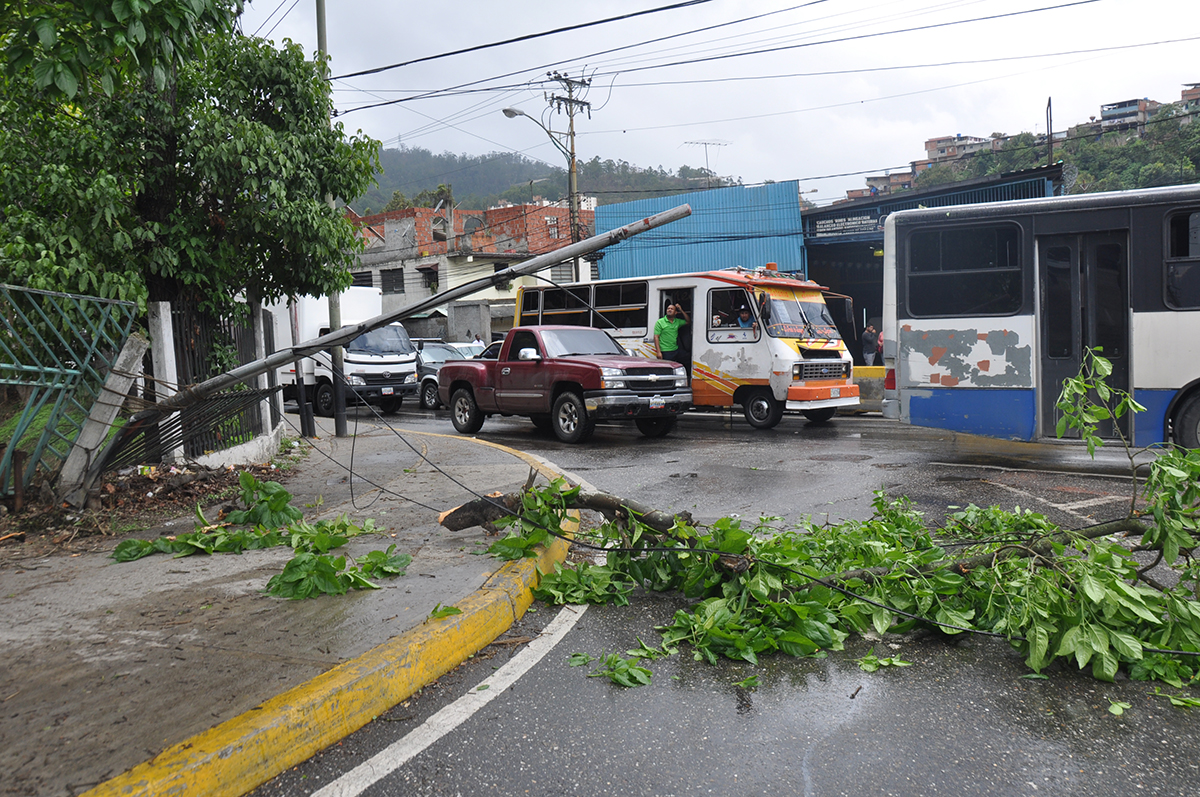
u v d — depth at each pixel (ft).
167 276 27.84
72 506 21.45
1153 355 30.68
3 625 13.19
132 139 26.53
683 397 44.29
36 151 25.03
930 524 22.31
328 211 31.32
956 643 13.62
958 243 33.99
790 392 46.96
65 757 8.74
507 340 47.26
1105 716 10.69
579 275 105.81
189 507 23.22
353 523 21.25
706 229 105.81
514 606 15.01
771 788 8.95
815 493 27.53
